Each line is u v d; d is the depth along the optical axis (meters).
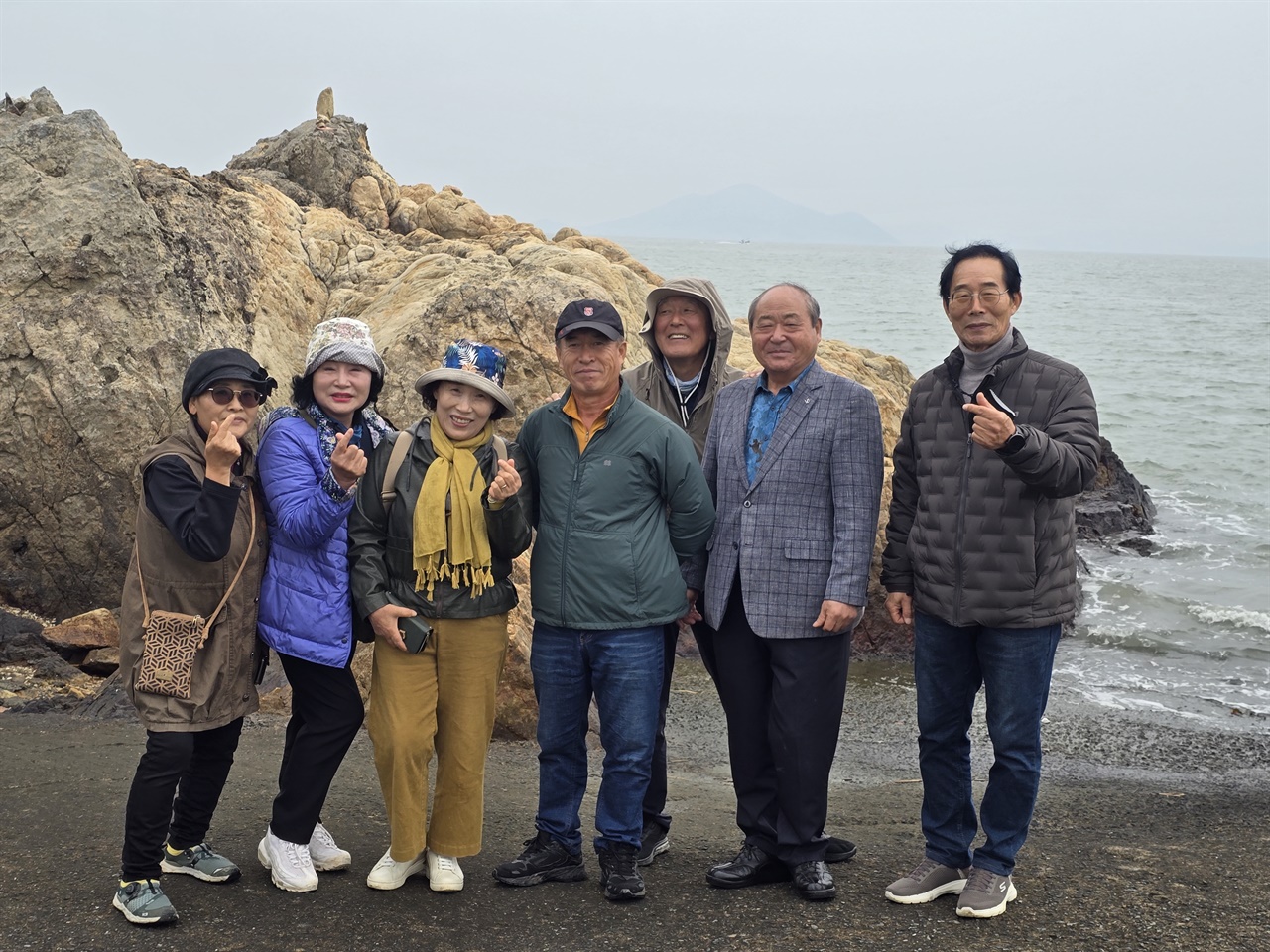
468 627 4.03
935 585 4.04
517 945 3.66
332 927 3.72
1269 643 10.62
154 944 3.53
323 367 3.96
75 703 6.58
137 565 3.77
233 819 4.77
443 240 12.40
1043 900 4.15
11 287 8.02
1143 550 14.34
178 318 8.32
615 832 4.15
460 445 4.05
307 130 13.66
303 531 3.78
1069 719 8.40
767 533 4.26
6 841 4.38
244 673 3.88
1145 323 65.75
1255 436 24.94
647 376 4.93
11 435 7.84
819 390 4.31
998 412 3.63
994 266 3.94
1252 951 3.68
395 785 4.01
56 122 8.49
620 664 4.12
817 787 4.22
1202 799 6.49
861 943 3.73
